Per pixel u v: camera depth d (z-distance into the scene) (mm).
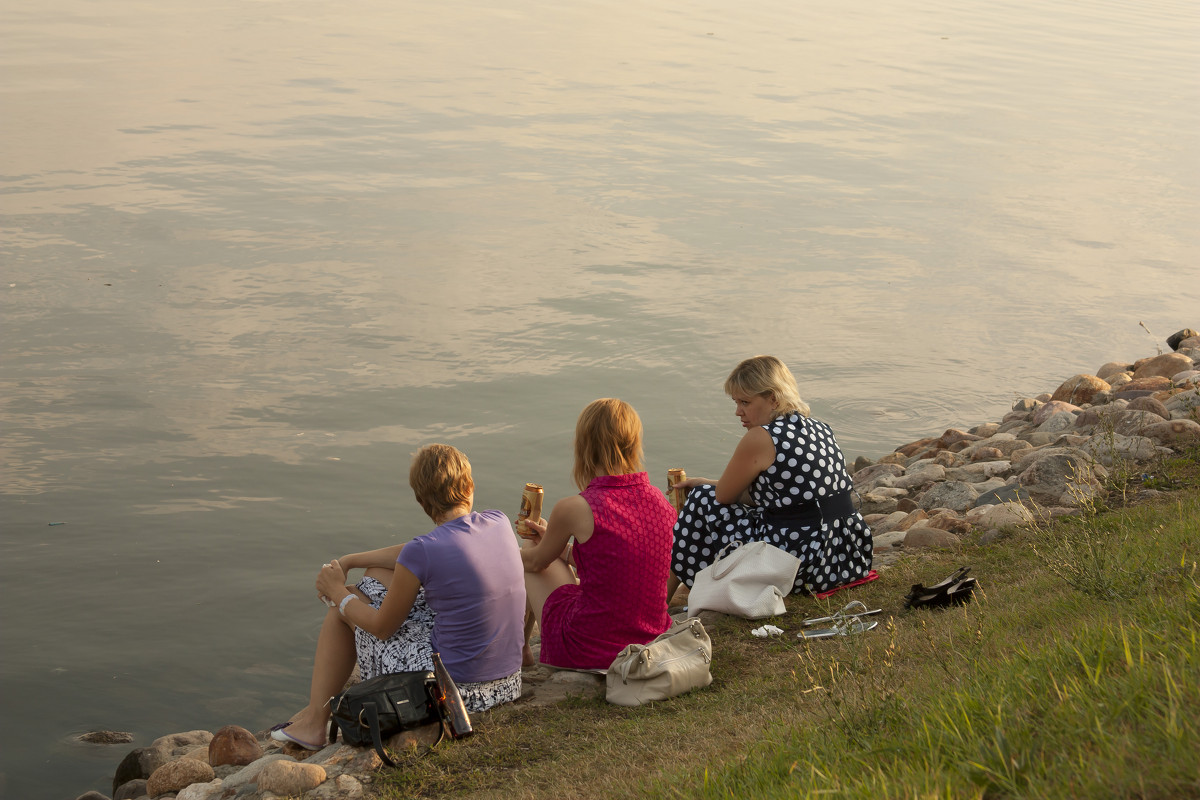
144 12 56281
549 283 18047
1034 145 33500
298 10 60562
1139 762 2506
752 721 4023
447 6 65250
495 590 4438
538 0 70125
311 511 9992
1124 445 7309
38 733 6477
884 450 12023
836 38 59625
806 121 36656
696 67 48031
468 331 15461
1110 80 48438
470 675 4465
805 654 4816
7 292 15852
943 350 15492
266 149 28500
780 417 5480
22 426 11531
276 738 4492
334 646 4551
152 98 34812
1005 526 6418
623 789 3547
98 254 18172
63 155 26094
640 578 4777
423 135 31625
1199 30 70062
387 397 12922
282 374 13469
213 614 8094
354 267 18391
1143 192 27375
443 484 4473
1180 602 3805
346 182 25141
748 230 22422
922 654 4359
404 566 4289
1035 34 65062
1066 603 4488
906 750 3039
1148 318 17344
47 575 8594
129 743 6402
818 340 15734
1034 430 9672
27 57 40812
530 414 12641
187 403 12406
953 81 46906
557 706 4578
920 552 6336
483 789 3832
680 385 13820
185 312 15555
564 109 37000
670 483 6098
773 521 5512
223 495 10227
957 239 22219
